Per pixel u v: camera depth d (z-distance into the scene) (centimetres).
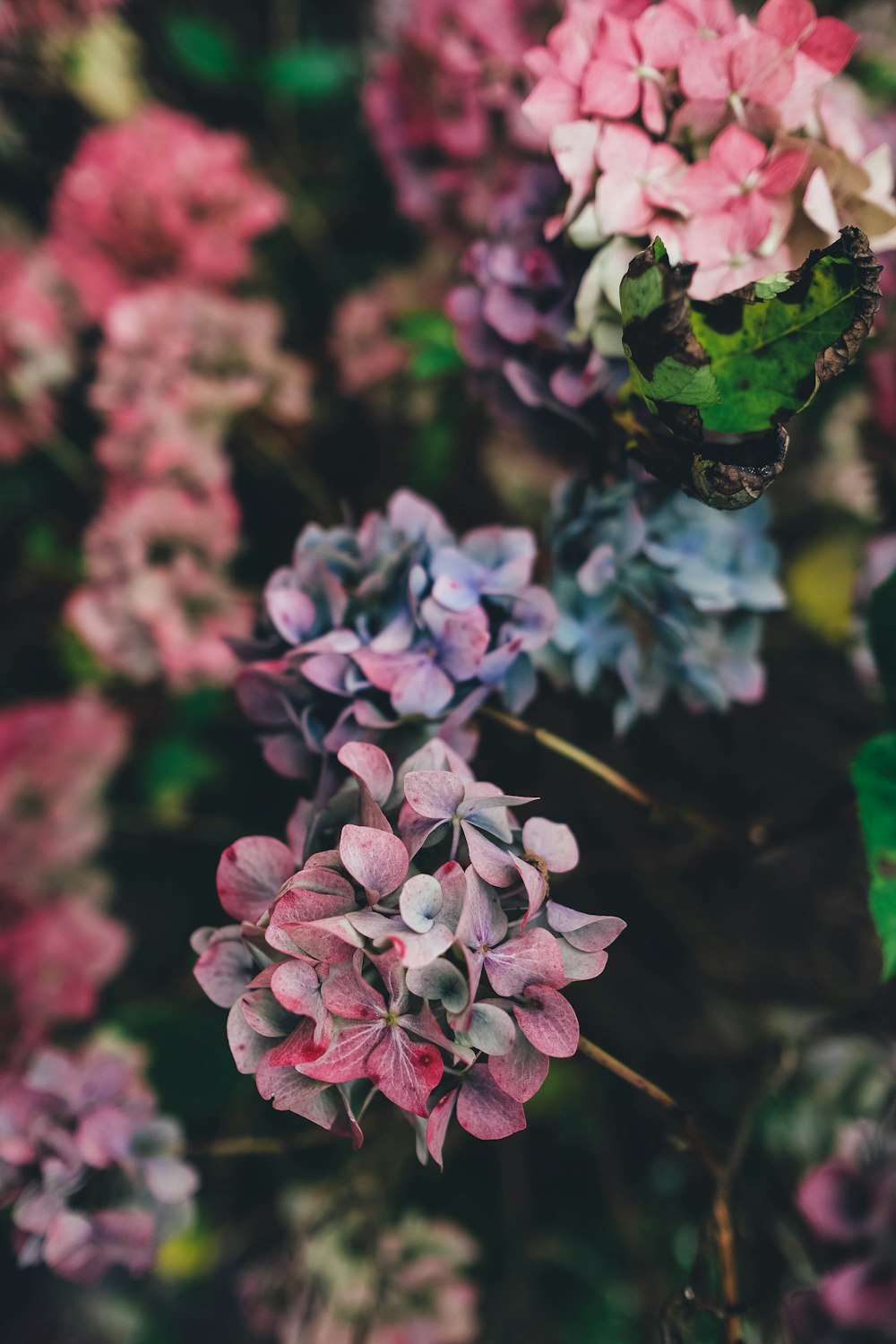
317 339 107
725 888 95
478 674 67
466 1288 93
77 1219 72
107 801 102
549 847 62
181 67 106
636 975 95
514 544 69
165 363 95
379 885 59
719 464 60
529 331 71
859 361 81
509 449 94
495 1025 59
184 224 97
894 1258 75
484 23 90
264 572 100
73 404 104
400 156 97
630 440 65
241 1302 104
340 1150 97
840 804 73
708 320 62
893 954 65
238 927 62
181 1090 92
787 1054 80
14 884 95
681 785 94
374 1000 59
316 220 107
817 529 93
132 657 95
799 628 93
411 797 60
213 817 103
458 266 97
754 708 94
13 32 97
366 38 107
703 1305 66
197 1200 97
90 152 96
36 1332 115
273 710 69
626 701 73
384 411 101
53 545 104
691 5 65
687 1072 91
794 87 65
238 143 100
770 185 66
